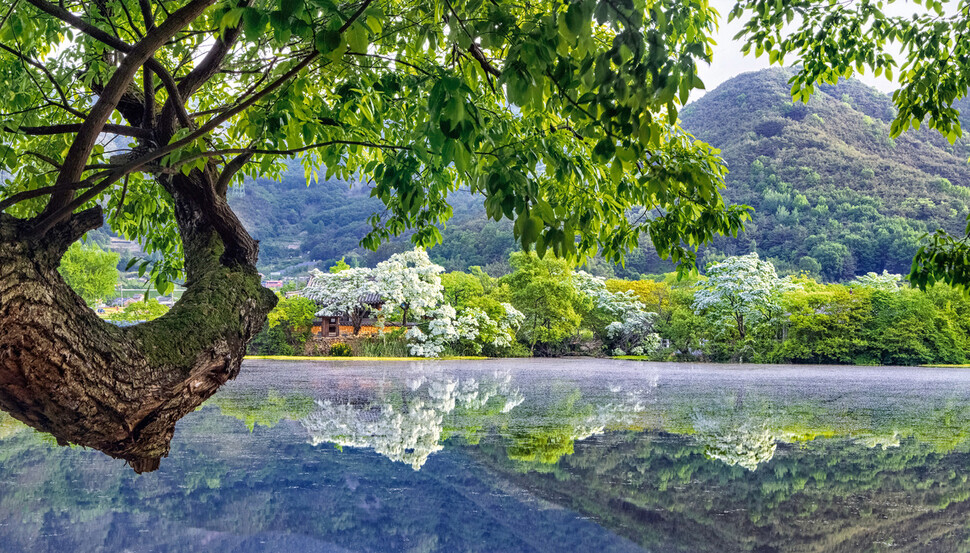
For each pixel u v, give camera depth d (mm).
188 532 4188
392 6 2102
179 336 1890
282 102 1901
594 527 4332
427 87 1857
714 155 2781
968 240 3221
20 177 2984
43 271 1466
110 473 5641
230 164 2465
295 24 1227
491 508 4723
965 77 3324
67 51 2369
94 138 1477
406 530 4277
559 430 7930
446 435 7496
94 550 3840
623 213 3180
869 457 6613
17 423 8258
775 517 4582
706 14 2285
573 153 2908
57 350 1475
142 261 3146
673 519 4508
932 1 3125
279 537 4105
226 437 7250
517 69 1382
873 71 3771
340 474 5648
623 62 1272
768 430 8219
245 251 2420
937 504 4918
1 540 4016
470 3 1492
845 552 3898
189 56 2307
